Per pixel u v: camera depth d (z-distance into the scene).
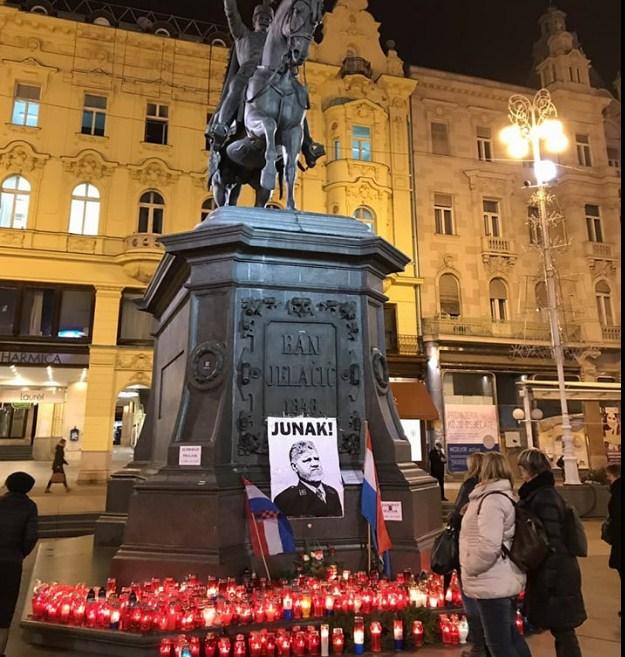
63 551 6.82
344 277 5.74
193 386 5.23
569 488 12.45
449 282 24.34
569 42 28.14
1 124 20.70
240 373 5.16
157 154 22.25
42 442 25.34
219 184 6.86
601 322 25.09
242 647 3.70
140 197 21.94
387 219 23.95
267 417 5.12
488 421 22.62
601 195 26.25
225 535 4.58
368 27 25.75
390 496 5.05
